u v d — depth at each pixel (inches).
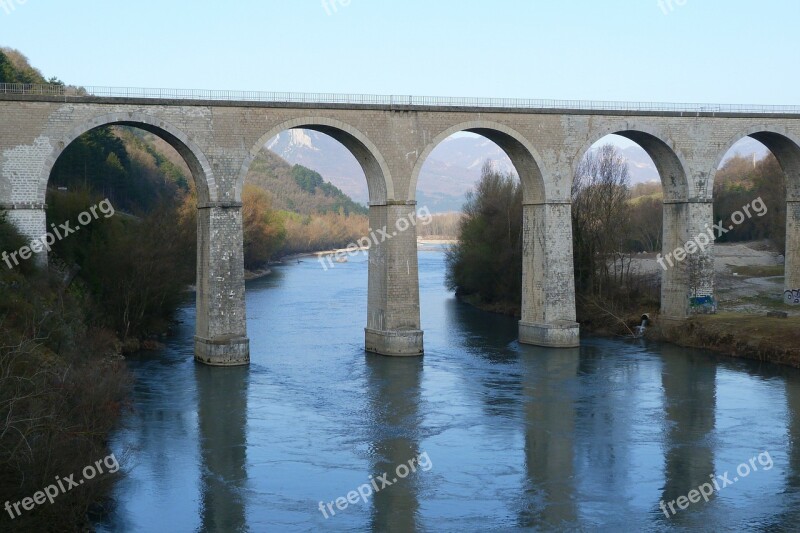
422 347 2068.2
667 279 2319.1
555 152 2082.9
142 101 1763.0
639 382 1797.5
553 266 2123.5
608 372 1898.4
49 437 987.3
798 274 2427.4
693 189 2215.8
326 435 1421.0
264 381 1790.1
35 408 987.9
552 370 1920.5
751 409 1571.1
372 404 1621.6
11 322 1339.8
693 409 1577.3
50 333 1368.1
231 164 1852.9
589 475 1230.9
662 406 1601.9
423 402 1638.8
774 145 2367.1
